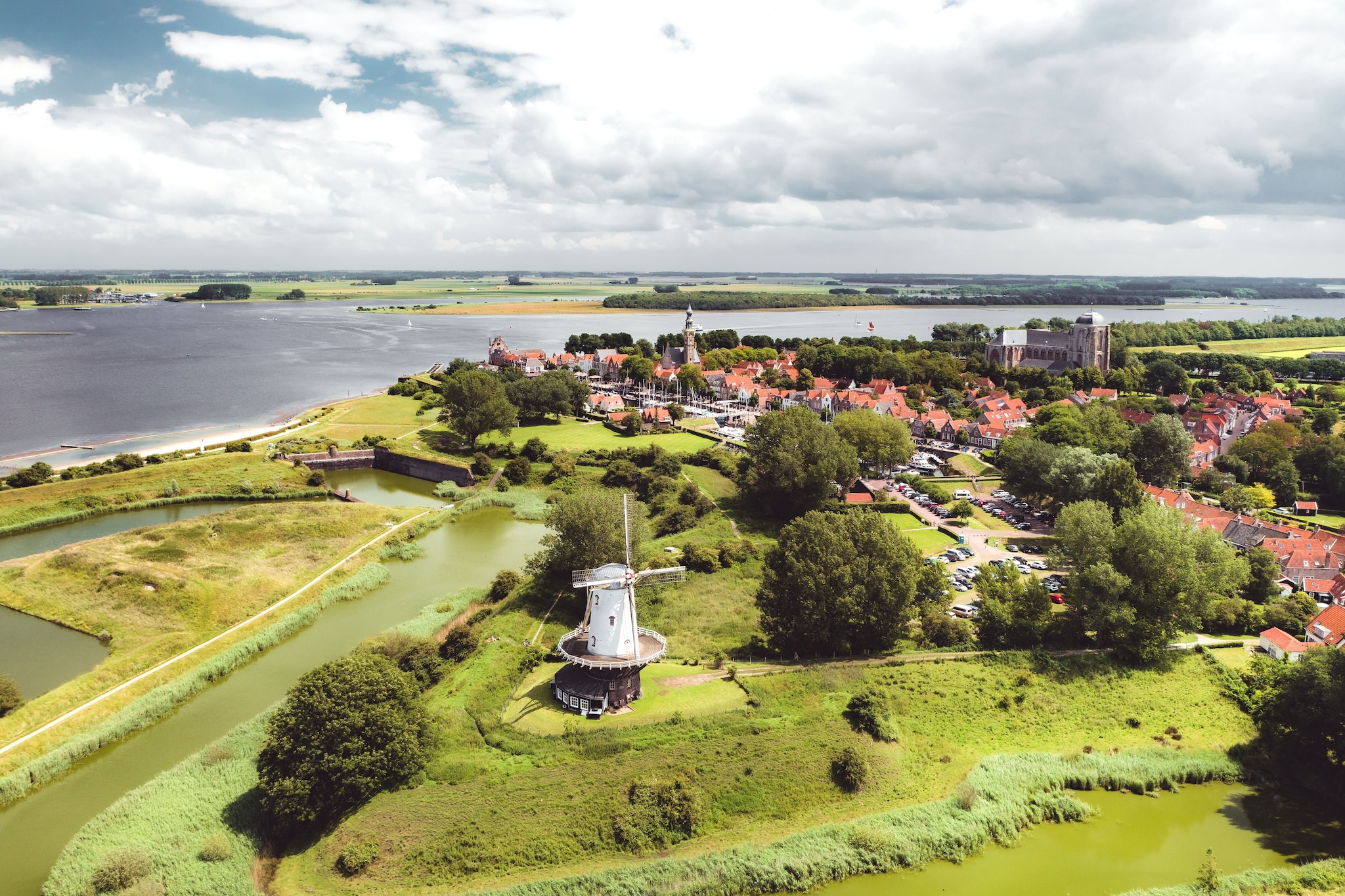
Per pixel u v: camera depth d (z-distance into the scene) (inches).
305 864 2591.0
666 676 3622.0
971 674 3690.9
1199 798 3137.3
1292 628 4237.2
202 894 2410.2
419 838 2640.3
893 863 2716.5
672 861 2635.3
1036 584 4205.2
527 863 2598.4
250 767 3021.7
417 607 4690.0
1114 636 3885.3
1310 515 6501.0
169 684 3710.6
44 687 3718.0
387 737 2837.1
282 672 3932.1
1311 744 3211.1
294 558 5285.4
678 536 5693.9
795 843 2741.1
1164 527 4040.4
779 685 3503.9
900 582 3836.1
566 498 4832.7
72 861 2541.8
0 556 5344.5
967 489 7027.6
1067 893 2623.0
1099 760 3240.7
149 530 5526.6
